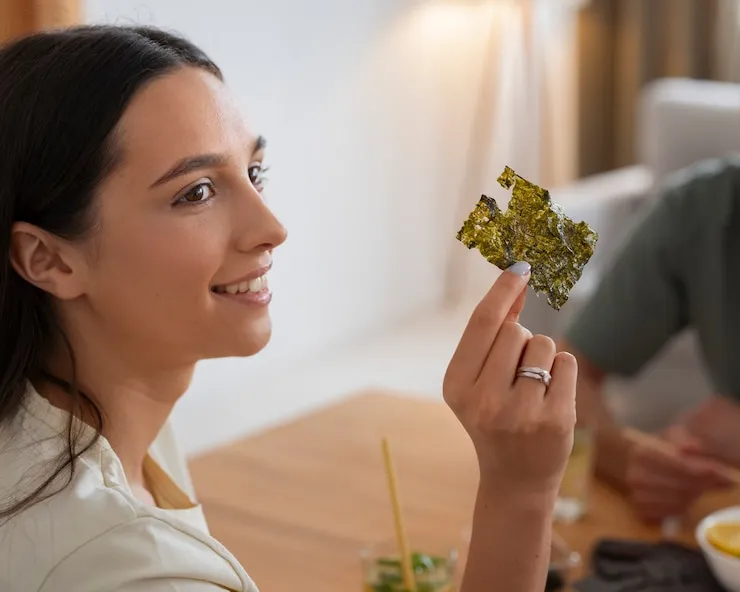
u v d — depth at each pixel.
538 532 0.93
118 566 0.86
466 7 4.80
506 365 0.91
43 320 0.98
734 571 1.20
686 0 4.58
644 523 1.40
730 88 3.12
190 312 0.95
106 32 0.95
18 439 0.94
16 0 1.99
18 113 0.92
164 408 1.03
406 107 4.56
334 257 4.28
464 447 1.59
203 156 0.93
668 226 1.90
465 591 0.94
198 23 3.54
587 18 4.82
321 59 4.08
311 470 1.53
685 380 2.60
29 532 0.87
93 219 0.93
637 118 4.76
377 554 1.20
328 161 4.18
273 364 4.04
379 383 3.95
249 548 1.33
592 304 1.93
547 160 4.76
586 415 1.69
